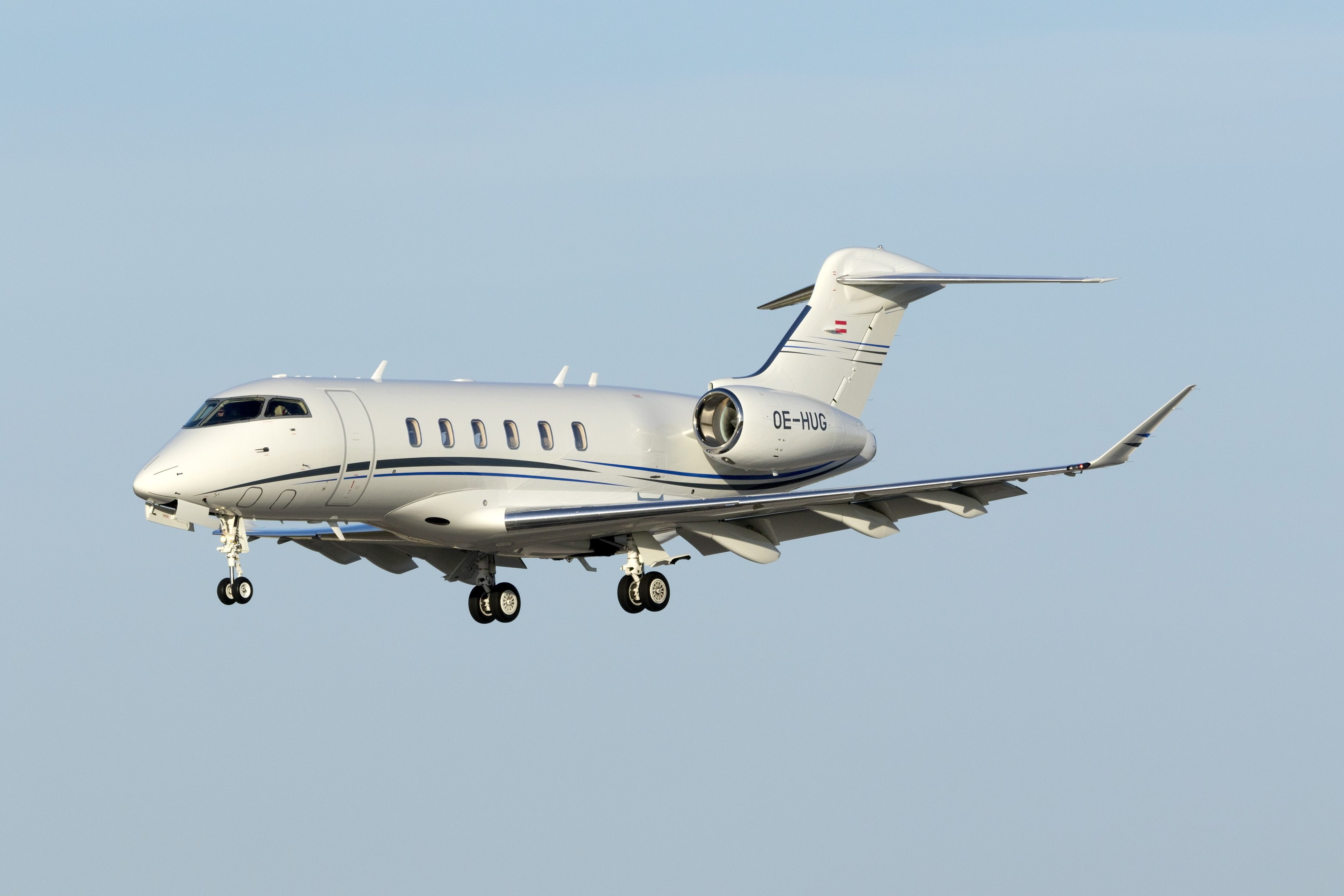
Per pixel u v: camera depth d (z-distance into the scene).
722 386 102.44
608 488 100.06
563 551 101.75
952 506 92.88
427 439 91.69
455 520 93.56
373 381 93.12
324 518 91.00
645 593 99.12
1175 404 84.56
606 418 101.31
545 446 97.25
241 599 88.50
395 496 91.06
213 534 99.00
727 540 96.38
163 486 84.88
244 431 86.38
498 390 97.62
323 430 87.75
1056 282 99.12
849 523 94.44
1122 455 86.81
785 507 91.75
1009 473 88.88
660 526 95.62
